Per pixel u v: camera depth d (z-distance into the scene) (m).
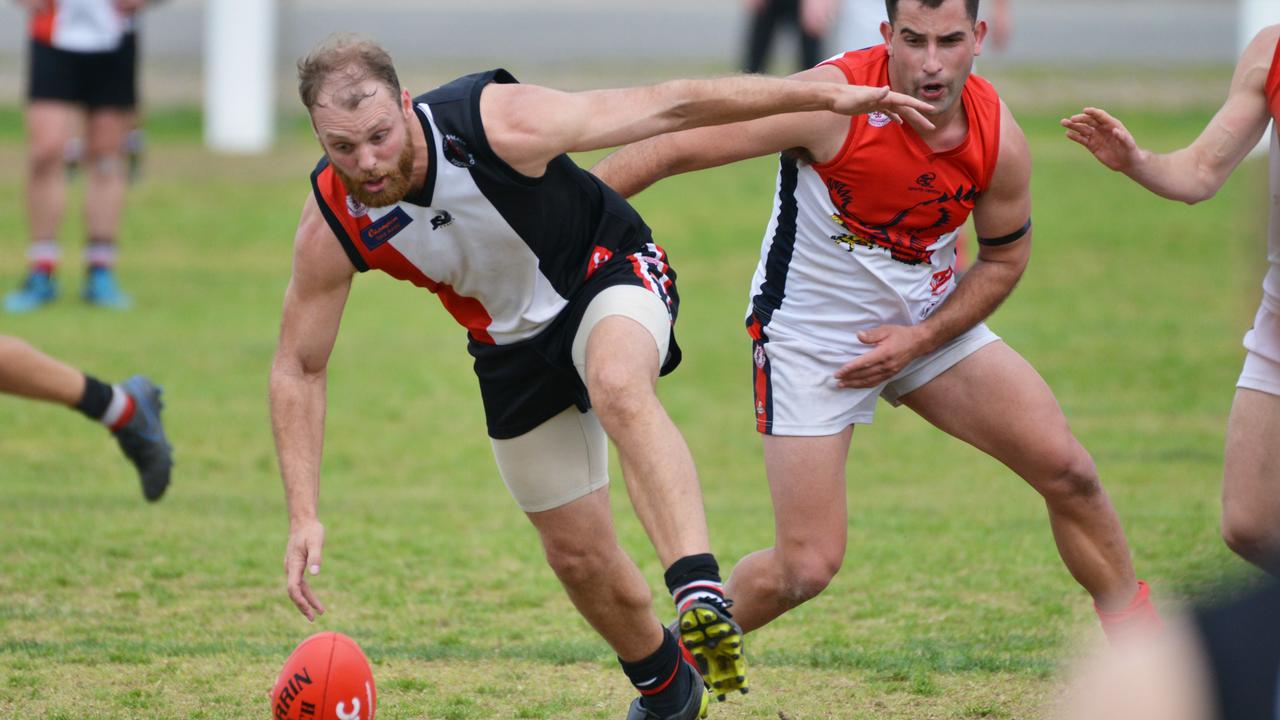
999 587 21.81
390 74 13.62
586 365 14.12
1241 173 59.22
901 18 15.08
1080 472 16.16
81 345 37.97
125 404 19.06
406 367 37.72
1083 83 73.75
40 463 29.09
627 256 15.11
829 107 14.30
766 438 16.80
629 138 14.15
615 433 13.60
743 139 15.94
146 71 81.00
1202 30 92.19
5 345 18.06
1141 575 21.44
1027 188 16.17
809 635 19.86
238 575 22.55
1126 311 41.53
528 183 14.11
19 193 57.28
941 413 16.67
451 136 13.86
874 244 16.22
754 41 59.66
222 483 28.00
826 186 16.12
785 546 16.56
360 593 21.80
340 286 14.86
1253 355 16.44
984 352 16.52
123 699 17.22
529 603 21.44
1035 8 103.75
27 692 17.41
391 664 18.75
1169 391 33.94
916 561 23.11
